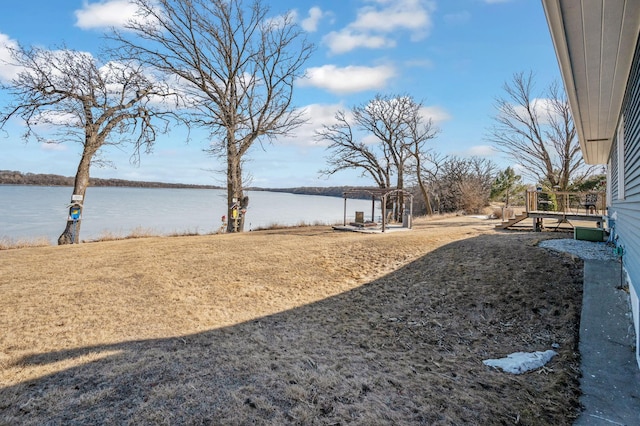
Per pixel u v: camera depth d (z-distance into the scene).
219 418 2.75
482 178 35.25
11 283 7.00
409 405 3.03
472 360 4.19
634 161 5.37
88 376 3.42
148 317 5.33
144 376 3.43
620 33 4.07
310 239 12.73
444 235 11.59
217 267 8.66
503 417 2.91
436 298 6.44
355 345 4.55
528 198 13.33
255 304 6.24
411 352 4.40
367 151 27.14
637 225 4.94
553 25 3.96
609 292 5.62
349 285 7.54
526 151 22.70
